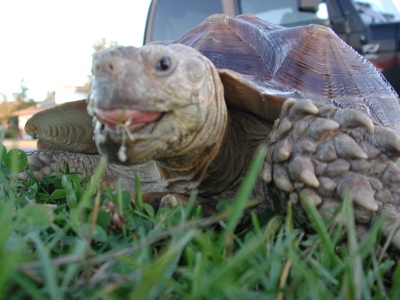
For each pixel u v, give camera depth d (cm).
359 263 13
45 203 23
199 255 13
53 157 32
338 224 17
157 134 18
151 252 15
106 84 17
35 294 10
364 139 19
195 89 19
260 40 28
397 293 13
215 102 21
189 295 11
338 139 19
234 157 25
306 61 29
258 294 12
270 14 79
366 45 78
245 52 27
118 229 17
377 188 18
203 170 23
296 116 20
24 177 32
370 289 14
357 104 27
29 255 13
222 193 25
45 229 17
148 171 28
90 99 18
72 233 18
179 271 13
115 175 30
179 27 87
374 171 19
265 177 20
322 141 19
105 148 18
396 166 19
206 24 30
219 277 11
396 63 77
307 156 19
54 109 27
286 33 30
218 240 16
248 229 20
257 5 78
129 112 17
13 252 11
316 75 28
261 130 25
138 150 18
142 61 18
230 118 25
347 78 29
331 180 18
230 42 27
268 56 27
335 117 19
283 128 20
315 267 13
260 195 23
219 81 22
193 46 27
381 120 26
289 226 16
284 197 20
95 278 12
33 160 32
